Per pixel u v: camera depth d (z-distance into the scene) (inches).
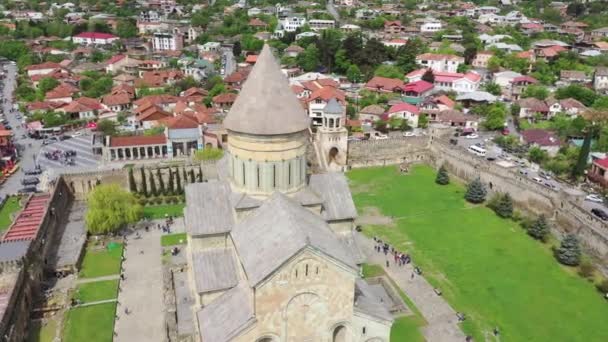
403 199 4333.2
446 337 2487.7
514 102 6766.7
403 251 3378.4
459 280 3031.5
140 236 3494.1
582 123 5497.1
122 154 4874.5
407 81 7672.2
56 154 5049.2
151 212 3929.6
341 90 7160.4
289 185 2169.0
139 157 4938.5
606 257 3206.2
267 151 2063.2
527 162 4874.5
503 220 3927.2
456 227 3791.8
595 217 3444.9
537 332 2556.6
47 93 6958.7
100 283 2888.8
